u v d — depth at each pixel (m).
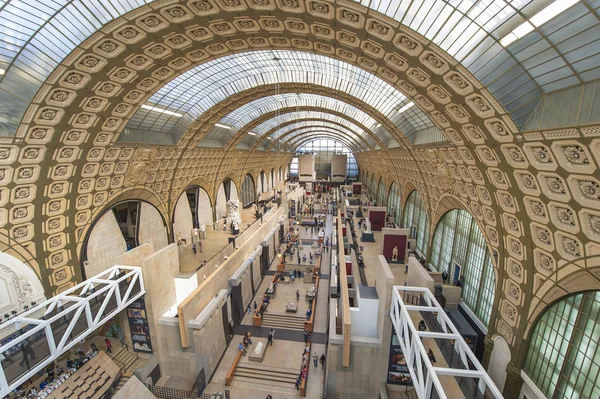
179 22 14.50
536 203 12.08
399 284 22.48
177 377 19.06
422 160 25.70
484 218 16.81
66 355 18.00
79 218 20.62
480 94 12.07
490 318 16.28
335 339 15.90
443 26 11.05
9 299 16.55
